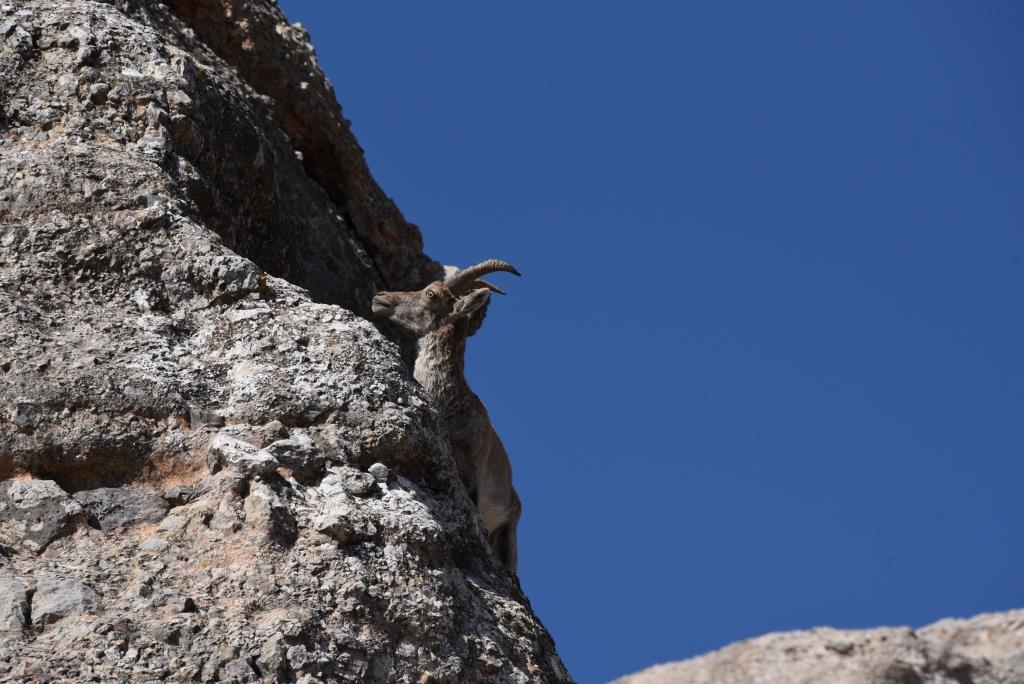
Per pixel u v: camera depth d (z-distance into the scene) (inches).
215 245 1233.4
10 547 1000.2
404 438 1133.1
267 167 1647.4
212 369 1142.3
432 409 1190.9
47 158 1269.7
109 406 1083.9
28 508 1021.8
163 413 1095.0
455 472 1202.0
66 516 1018.7
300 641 929.5
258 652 912.3
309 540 1011.3
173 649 903.7
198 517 1019.3
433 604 1015.0
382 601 992.9
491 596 1115.9
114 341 1138.0
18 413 1062.4
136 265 1210.0
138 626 916.6
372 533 1032.2
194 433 1089.4
